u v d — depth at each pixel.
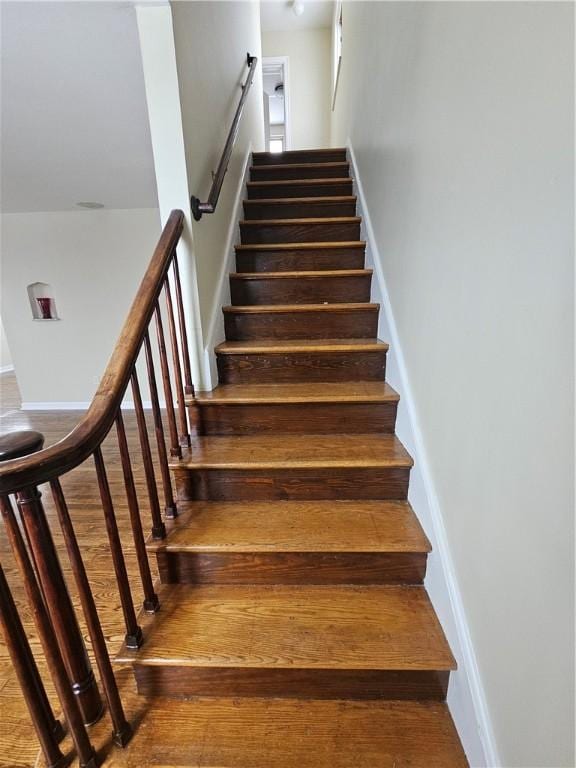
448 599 1.08
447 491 1.12
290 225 2.56
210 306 1.83
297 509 1.45
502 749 0.81
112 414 0.92
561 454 0.61
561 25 0.59
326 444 1.59
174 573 1.31
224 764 0.94
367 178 2.45
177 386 1.54
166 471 1.37
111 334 3.81
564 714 0.62
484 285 0.88
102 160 2.47
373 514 1.41
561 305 0.61
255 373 1.87
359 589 1.27
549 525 0.65
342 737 1.00
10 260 3.64
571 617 0.60
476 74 0.90
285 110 5.23
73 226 3.53
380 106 2.06
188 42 1.53
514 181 0.74
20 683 0.82
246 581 1.30
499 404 0.81
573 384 0.58
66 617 0.92
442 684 1.06
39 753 1.02
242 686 1.08
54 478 0.77
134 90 1.77
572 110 0.57
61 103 1.85
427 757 0.95
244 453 1.53
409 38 1.48
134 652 1.07
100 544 1.83
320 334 2.04
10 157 2.38
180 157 1.49
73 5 1.32
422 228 1.34
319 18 4.75
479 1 0.88
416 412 1.42
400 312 1.65
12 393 4.96
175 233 1.43
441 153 1.14
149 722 1.03
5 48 1.49
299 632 1.13
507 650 0.79
